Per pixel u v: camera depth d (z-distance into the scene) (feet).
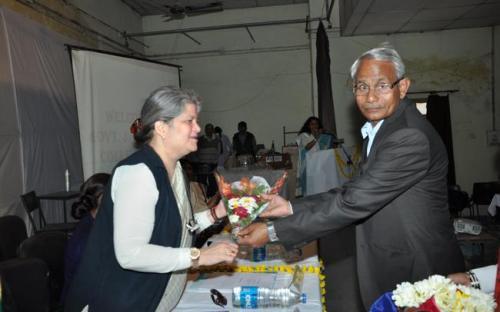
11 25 15.72
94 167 18.81
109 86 19.98
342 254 15.02
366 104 4.80
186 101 4.27
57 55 19.30
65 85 19.84
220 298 5.15
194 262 4.11
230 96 31.78
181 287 4.74
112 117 20.02
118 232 3.91
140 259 3.88
